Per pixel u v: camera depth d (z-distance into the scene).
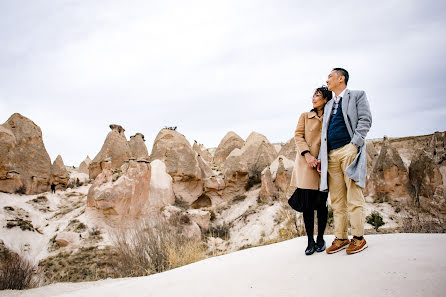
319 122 3.47
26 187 30.25
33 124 33.31
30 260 18.84
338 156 3.16
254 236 22.81
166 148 37.91
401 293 1.81
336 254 2.97
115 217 23.39
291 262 2.94
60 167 34.09
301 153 3.45
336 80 3.36
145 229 12.61
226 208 32.72
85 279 15.15
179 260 9.77
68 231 22.00
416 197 23.25
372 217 16.30
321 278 2.32
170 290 2.74
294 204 3.54
